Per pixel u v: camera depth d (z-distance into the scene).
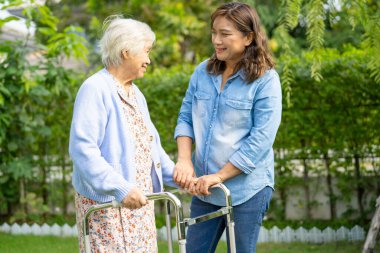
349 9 4.94
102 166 3.18
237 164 3.46
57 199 8.24
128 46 3.33
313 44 5.02
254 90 3.49
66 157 8.18
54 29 7.44
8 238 7.44
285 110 7.14
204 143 3.64
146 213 3.46
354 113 6.98
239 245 3.61
